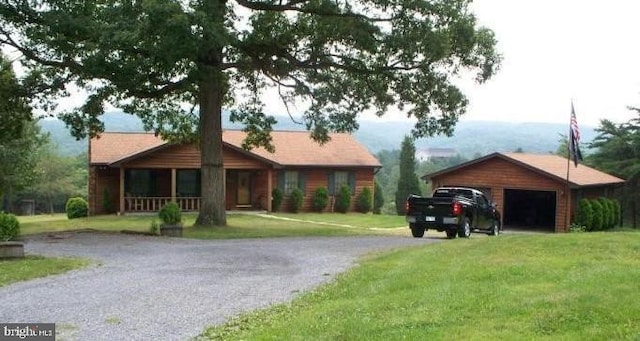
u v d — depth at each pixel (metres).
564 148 62.75
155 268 13.60
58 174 65.44
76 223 30.00
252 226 26.84
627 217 45.81
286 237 21.66
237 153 36.00
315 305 9.45
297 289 11.09
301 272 13.02
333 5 21.78
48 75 23.25
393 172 96.62
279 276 12.51
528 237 16.31
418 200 22.05
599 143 49.16
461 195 23.92
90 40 20.00
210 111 24.38
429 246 16.08
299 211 38.31
